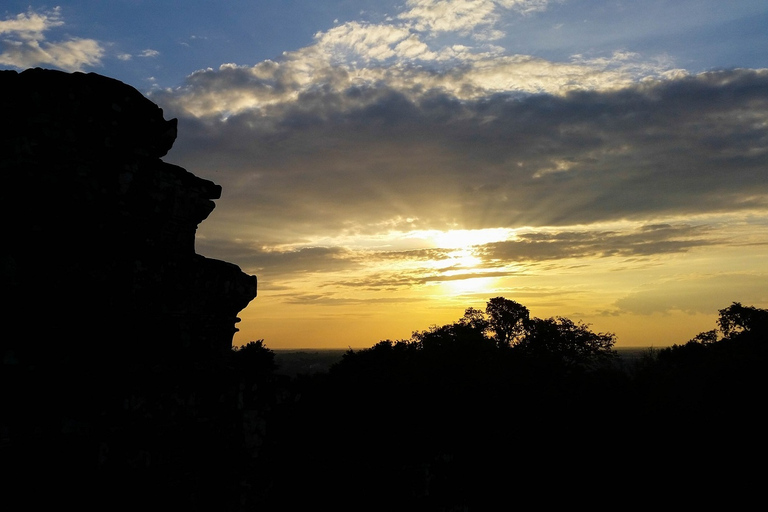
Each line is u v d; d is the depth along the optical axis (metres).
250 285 14.20
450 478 27.47
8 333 9.91
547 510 32.47
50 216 11.01
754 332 50.75
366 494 23.94
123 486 10.46
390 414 34.03
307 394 34.84
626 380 40.38
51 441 9.86
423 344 51.19
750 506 31.61
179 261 12.57
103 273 11.39
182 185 13.24
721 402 42.59
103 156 11.90
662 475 33.34
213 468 12.25
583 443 35.06
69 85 11.41
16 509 9.26
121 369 11.06
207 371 12.54
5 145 10.94
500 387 38.84
